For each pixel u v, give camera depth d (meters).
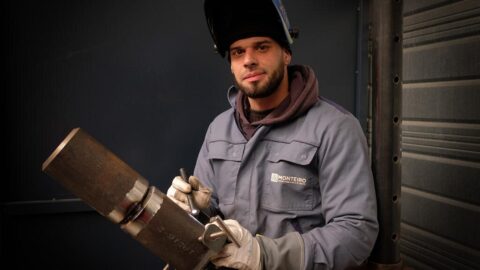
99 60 1.59
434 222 1.41
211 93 1.71
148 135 1.67
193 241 0.88
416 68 1.47
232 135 1.31
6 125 1.53
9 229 1.57
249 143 1.22
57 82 1.56
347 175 1.10
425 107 1.43
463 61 1.28
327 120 1.16
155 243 0.86
